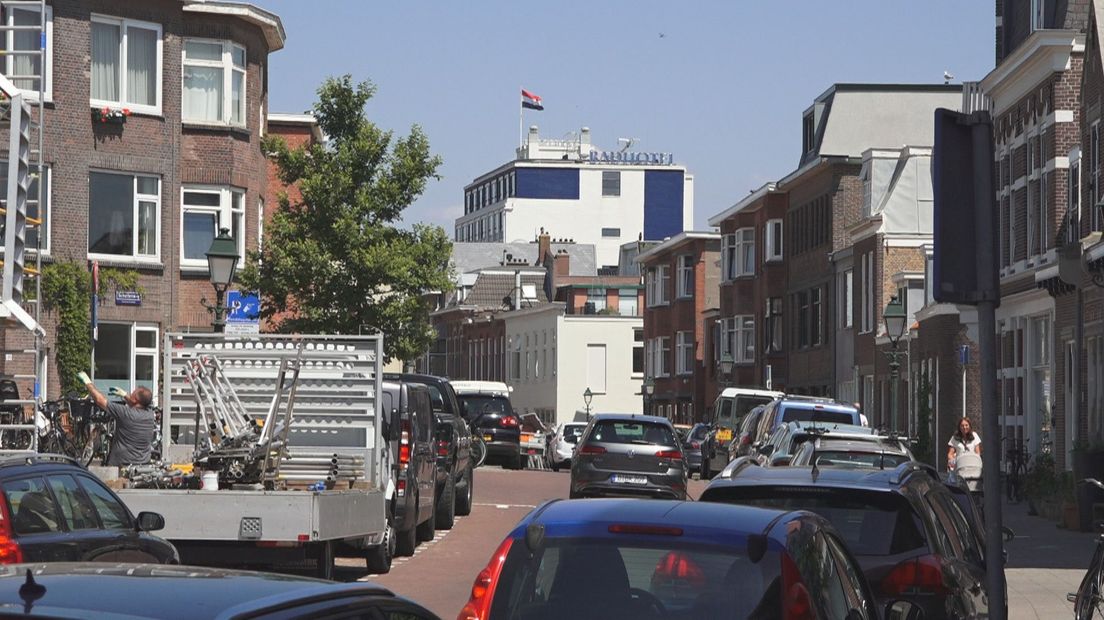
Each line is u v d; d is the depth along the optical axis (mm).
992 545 12250
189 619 7480
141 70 65000
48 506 18422
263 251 62719
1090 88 51969
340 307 61531
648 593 11750
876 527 16375
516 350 176375
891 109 111000
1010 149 63688
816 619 11688
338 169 61625
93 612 7480
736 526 12188
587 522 12297
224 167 66750
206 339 32688
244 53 68188
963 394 73312
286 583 8445
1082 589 22594
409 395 33312
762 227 116125
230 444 28984
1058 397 55281
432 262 62562
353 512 27828
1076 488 43781
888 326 63688
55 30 62219
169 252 65250
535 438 101188
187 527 25953
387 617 8742
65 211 62375
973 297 12289
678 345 143375
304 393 32281
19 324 34219
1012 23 65500
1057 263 50812
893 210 91688
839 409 48438
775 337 113938
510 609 11906
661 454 48594
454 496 42469
